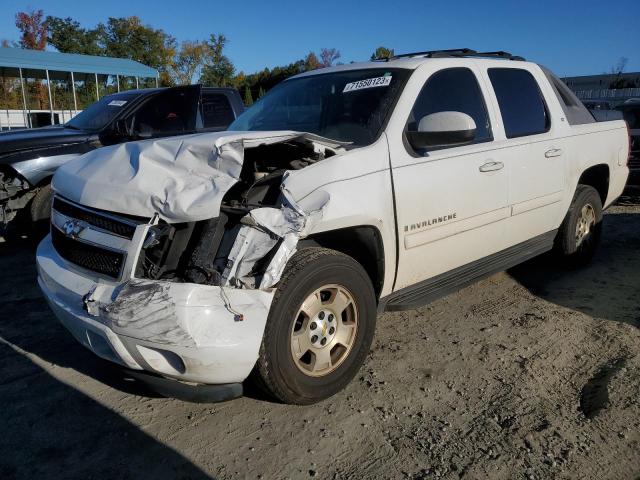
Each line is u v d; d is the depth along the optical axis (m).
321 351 3.13
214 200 2.72
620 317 4.46
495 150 4.26
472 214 4.07
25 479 2.61
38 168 6.14
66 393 3.35
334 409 3.16
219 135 3.21
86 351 3.90
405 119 3.70
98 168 3.24
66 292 2.98
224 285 2.68
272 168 3.44
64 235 3.25
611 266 5.87
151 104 7.35
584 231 5.64
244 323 2.68
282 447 2.83
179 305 2.58
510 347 3.94
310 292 2.98
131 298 2.66
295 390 3.00
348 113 3.86
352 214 3.16
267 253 2.77
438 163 3.77
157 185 2.88
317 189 3.06
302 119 4.13
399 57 4.53
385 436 2.91
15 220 6.45
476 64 4.45
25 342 4.05
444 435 2.92
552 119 5.01
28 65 16.12
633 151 9.34
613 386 3.37
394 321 4.43
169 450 2.81
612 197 6.05
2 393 3.34
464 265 4.24
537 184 4.71
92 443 2.88
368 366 3.68
